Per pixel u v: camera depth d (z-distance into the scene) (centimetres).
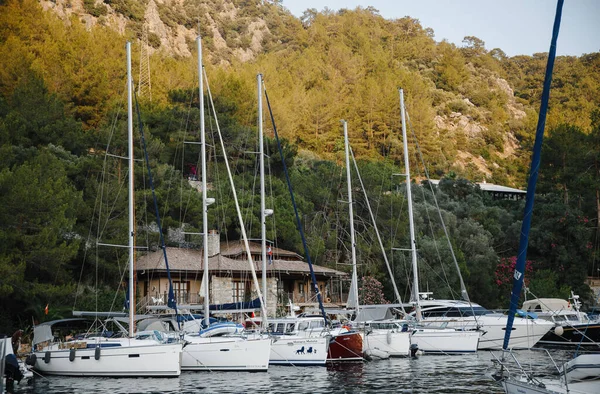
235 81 9950
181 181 5869
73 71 8456
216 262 5144
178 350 3022
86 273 4912
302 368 3350
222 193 6112
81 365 3112
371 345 3750
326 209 6975
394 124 13688
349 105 13625
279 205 6303
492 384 2762
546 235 7662
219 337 3325
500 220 8512
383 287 6231
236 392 2639
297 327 3700
